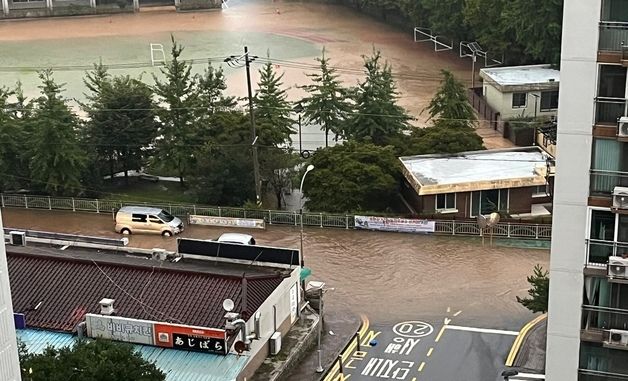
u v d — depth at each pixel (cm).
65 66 12975
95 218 7756
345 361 5325
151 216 7319
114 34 15338
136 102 8412
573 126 3206
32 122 8150
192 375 4609
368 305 6016
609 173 3225
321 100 8475
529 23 10356
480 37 11600
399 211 7644
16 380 3142
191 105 8169
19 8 17075
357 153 7688
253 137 7412
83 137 8312
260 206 7550
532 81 9562
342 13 16788
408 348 5450
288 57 13225
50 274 5428
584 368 3466
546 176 7288
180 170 8094
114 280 5334
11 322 3105
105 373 3844
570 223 3319
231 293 5138
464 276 6406
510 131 9106
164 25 16038
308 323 5644
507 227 7006
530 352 5331
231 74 12094
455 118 8462
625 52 3081
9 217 7800
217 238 7206
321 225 7375
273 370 5075
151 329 4828
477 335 5572
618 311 3356
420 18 13875
